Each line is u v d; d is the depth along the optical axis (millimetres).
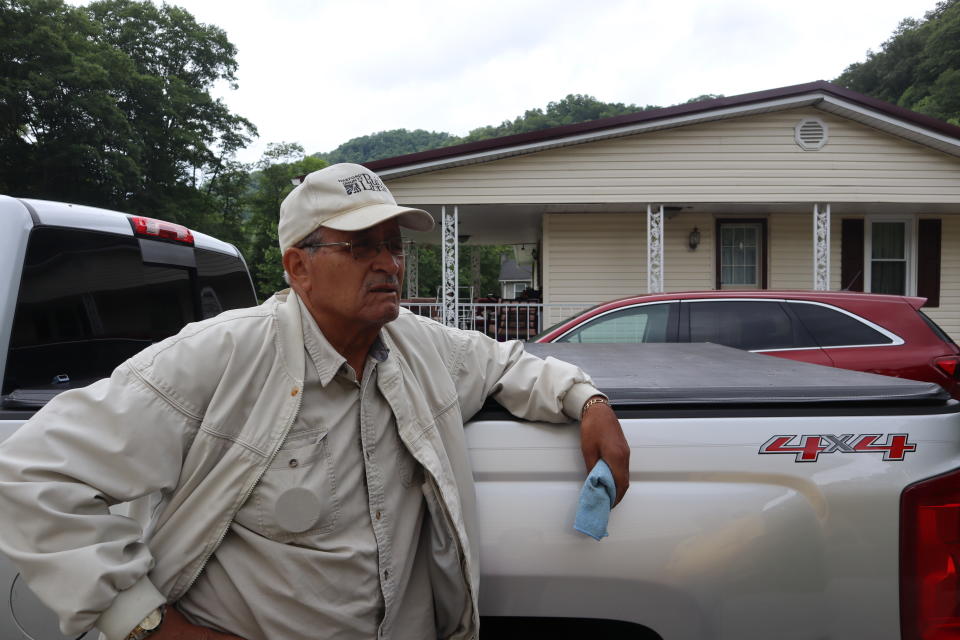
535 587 1461
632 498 1451
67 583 1157
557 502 1478
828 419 1487
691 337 5500
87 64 28062
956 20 52656
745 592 1427
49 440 1215
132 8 38188
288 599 1297
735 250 12750
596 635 1561
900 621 1422
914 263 12562
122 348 2664
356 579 1339
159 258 2924
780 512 1438
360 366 1440
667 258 12656
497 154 10969
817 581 1430
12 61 26625
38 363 2184
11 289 2047
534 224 14625
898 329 5117
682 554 1429
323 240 1362
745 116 11117
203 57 40031
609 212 12547
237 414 1320
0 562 1675
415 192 11336
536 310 12703
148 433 1252
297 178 9445
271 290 48531
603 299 12625
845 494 1436
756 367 2051
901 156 11078
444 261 11500
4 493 1167
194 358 1315
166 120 35781
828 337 5215
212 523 1294
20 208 2156
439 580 1432
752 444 1471
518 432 1559
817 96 10633
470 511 1447
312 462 1326
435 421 1471
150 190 33781
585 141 11094
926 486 1419
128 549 1247
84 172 28531
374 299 1373
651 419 1513
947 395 1562
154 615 1229
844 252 12594
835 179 11141
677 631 1443
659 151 11219
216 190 41188
